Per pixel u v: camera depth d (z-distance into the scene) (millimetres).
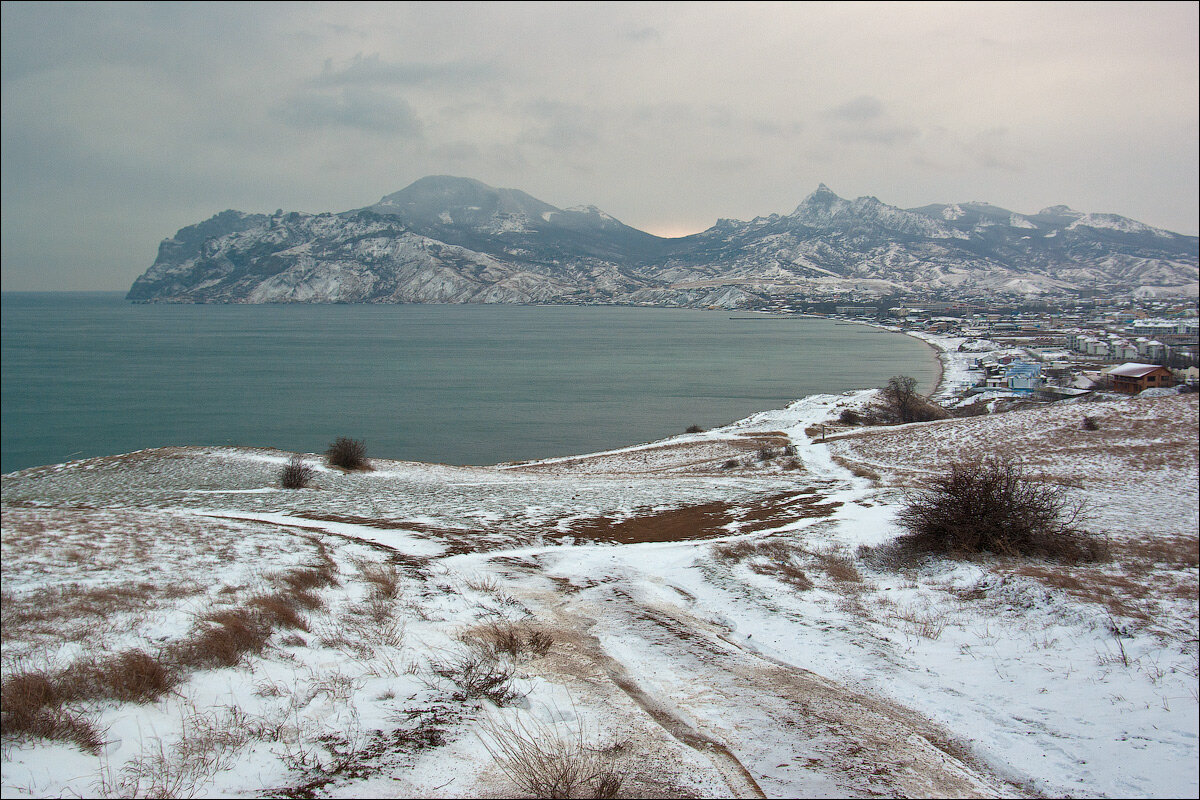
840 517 24438
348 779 5312
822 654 10031
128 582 11828
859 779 6004
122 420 94875
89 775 5008
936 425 56469
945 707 8164
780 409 84062
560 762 5801
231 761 5418
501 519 23797
